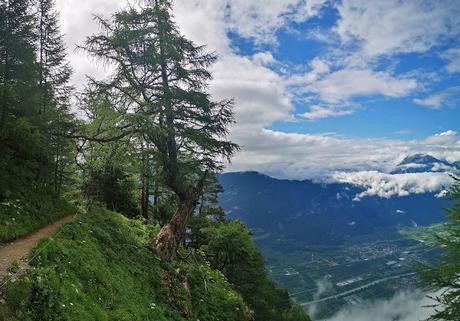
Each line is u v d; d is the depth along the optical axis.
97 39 21.20
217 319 21.70
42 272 10.83
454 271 18.72
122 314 12.87
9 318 8.29
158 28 21.38
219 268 38.88
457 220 20.02
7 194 19.22
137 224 26.38
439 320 19.30
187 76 22.55
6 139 21.94
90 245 16.27
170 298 18.80
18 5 21.48
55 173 28.11
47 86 28.33
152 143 22.95
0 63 20.56
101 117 21.28
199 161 22.77
